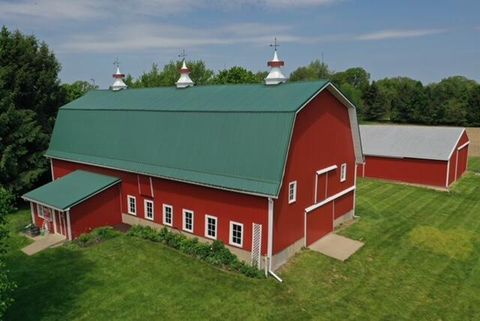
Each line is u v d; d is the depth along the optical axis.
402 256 19.48
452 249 20.44
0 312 11.27
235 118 19.09
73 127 28.12
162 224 21.84
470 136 72.94
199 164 19.64
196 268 17.70
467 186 35.03
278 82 21.81
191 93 24.83
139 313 14.26
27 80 30.73
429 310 14.82
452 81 138.12
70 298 15.27
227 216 18.52
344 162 23.81
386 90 106.94
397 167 37.06
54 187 23.62
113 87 31.77
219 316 14.10
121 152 23.83
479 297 15.76
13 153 27.70
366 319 14.13
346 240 21.41
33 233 22.42
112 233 21.73
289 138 17.11
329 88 20.59
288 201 18.25
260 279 16.75
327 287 16.31
